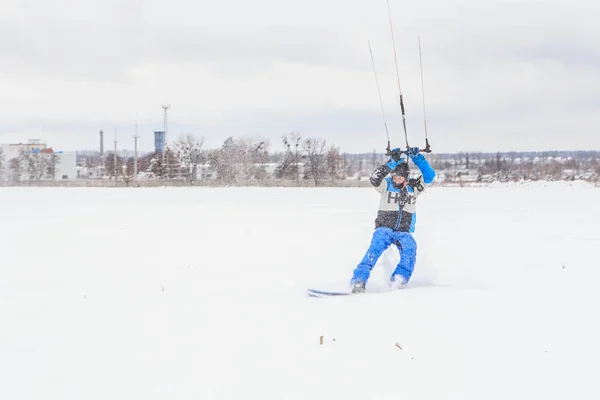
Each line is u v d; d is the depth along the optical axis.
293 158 126.75
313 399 6.77
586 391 6.89
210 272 15.80
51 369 7.82
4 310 11.17
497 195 57.38
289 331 9.37
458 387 7.05
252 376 7.47
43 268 16.44
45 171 151.25
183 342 8.88
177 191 71.88
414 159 13.95
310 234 24.81
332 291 12.93
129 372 7.66
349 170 141.88
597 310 10.44
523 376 7.36
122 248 20.64
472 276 14.42
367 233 25.16
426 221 30.41
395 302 11.14
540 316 10.03
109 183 112.62
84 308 11.30
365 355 8.18
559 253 18.75
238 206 42.84
